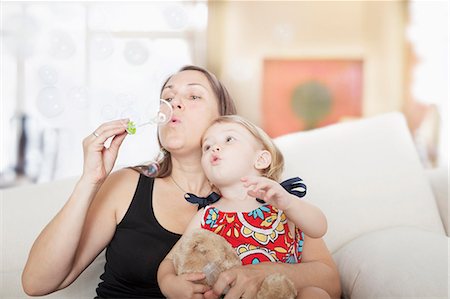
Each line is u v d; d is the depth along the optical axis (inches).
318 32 221.1
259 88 222.1
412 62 216.2
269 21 221.5
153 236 45.9
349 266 49.8
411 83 215.9
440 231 57.2
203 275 37.3
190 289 36.9
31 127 201.9
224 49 221.1
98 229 46.0
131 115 47.5
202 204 45.4
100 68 211.8
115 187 47.9
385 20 218.1
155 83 53.7
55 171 199.8
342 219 56.1
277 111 222.4
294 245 44.1
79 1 211.0
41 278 41.8
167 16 92.9
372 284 44.6
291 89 221.9
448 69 209.9
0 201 53.2
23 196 54.2
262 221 42.8
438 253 44.8
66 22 212.2
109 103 53.7
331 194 57.0
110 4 212.2
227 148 44.2
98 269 52.2
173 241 45.7
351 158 59.3
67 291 49.6
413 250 46.3
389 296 42.0
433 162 203.2
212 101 48.6
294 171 58.0
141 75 212.4
